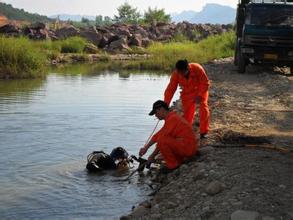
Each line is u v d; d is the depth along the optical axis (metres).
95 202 7.99
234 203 6.32
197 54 38.56
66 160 10.28
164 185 8.41
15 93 20.30
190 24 68.88
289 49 21.19
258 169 7.57
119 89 22.31
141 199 8.12
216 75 21.98
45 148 11.18
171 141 8.88
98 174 9.43
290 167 7.73
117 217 7.38
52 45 44.31
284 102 14.72
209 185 7.08
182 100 10.21
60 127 13.44
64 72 30.83
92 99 18.86
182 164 8.96
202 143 9.85
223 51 39.38
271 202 6.23
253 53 21.45
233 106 14.05
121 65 37.22
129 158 10.14
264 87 17.92
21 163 10.00
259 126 11.53
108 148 11.26
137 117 15.12
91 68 34.47
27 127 13.38
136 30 60.28
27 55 27.64
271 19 21.41
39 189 8.52
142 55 46.22
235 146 9.38
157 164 10.06
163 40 58.38
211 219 6.09
